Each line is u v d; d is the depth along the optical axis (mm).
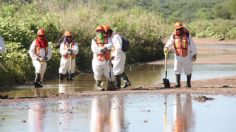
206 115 20547
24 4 48656
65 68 35156
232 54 62906
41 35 31250
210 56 59344
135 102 23750
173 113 21000
